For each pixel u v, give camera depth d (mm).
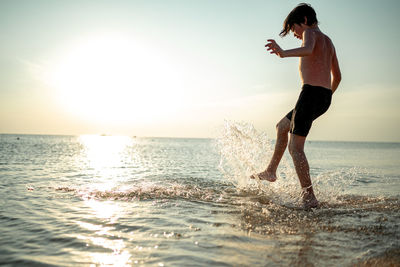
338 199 3576
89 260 1730
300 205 3191
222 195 3682
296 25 3699
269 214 2791
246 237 2119
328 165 9711
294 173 4074
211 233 2209
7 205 3055
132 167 7914
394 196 3795
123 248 1908
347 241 2029
